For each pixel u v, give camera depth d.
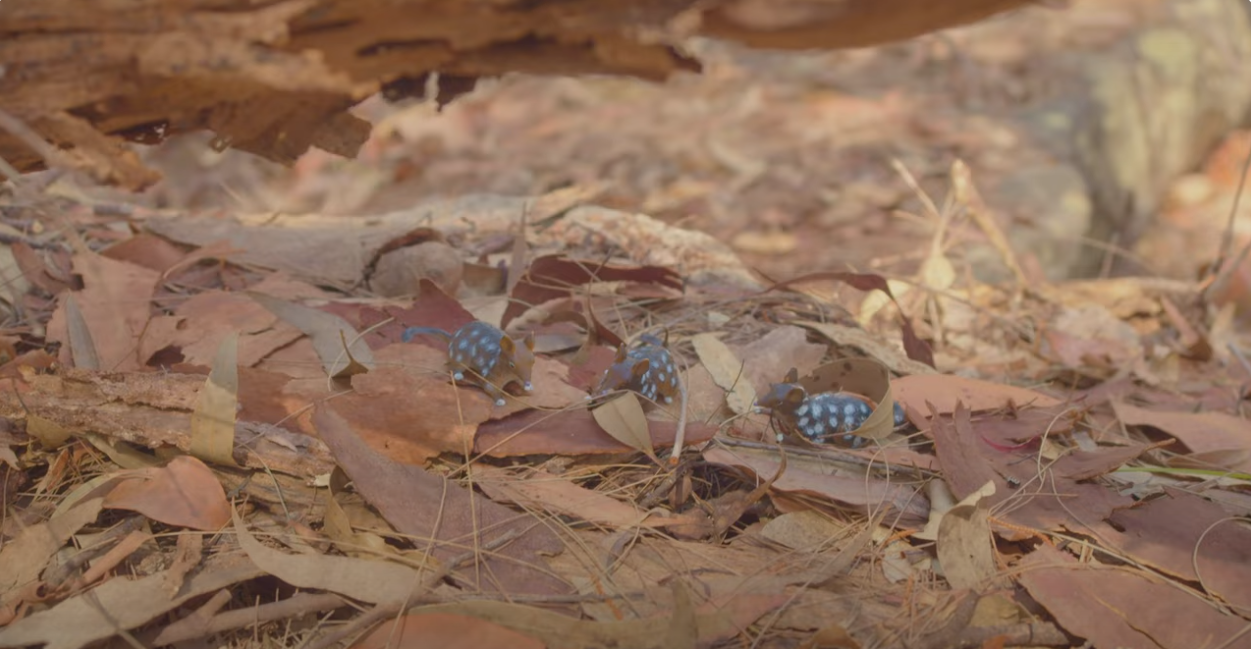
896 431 0.91
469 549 0.81
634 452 0.88
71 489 0.85
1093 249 1.91
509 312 0.99
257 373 0.89
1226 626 0.79
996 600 0.80
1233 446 0.94
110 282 0.99
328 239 1.11
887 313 1.13
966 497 0.84
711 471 0.87
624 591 0.80
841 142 1.99
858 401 0.89
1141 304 1.21
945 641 0.78
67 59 0.73
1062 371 1.10
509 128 2.07
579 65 0.75
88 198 1.19
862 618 0.79
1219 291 1.26
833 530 0.84
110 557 0.81
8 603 0.79
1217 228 2.21
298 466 0.84
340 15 0.73
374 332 0.96
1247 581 0.82
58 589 0.80
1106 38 2.47
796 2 0.72
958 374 1.06
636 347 0.92
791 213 1.72
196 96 0.75
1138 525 0.85
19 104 0.74
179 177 1.81
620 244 1.16
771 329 1.02
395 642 0.77
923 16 0.72
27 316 0.97
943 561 0.81
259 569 0.80
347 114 0.79
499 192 1.79
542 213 1.21
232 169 1.85
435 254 1.04
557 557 0.82
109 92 0.74
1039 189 1.84
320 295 1.02
